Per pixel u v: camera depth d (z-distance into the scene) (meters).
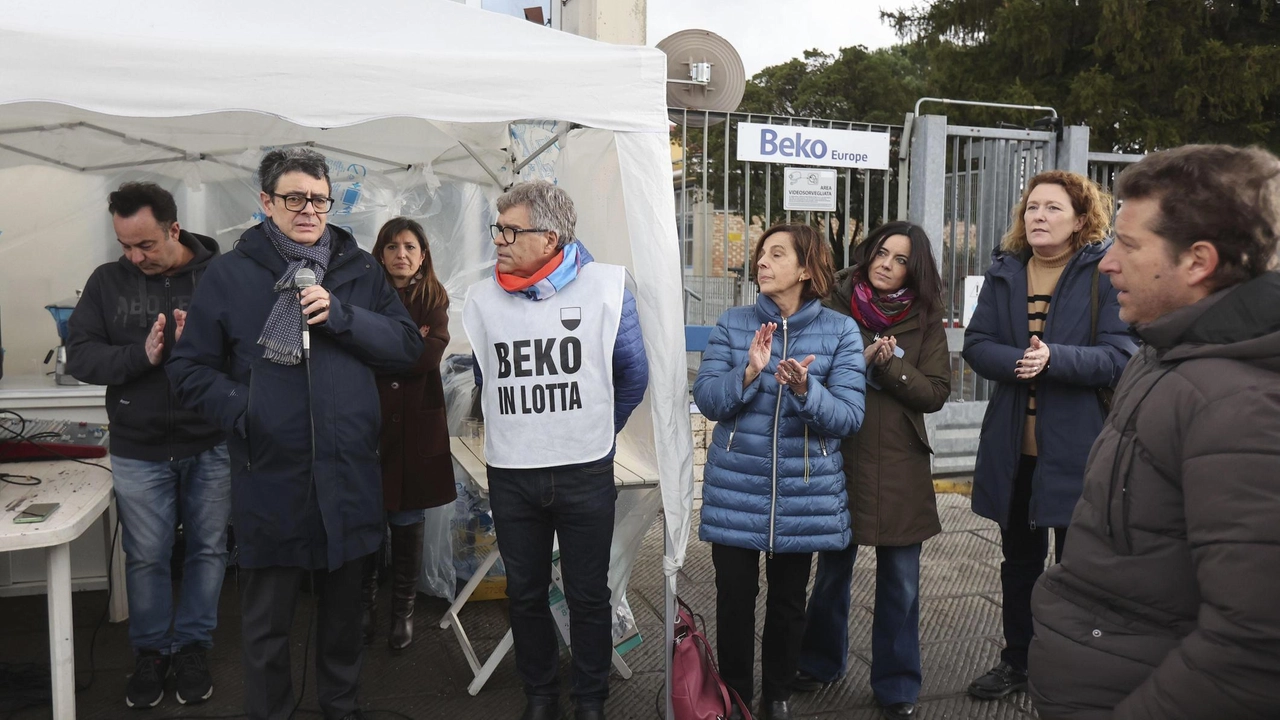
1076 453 2.74
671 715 2.72
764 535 2.68
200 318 2.45
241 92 2.38
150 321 3.02
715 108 5.29
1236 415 1.18
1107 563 1.37
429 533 4.01
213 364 2.47
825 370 2.70
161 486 3.01
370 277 2.70
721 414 2.70
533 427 2.64
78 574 4.02
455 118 2.56
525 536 2.74
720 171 6.14
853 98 15.48
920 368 2.86
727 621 2.77
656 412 2.81
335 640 2.70
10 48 2.20
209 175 4.38
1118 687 1.34
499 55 2.59
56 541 2.50
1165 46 12.58
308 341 2.43
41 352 4.41
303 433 2.46
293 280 2.45
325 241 2.59
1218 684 1.15
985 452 3.00
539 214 2.61
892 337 2.81
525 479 2.67
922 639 3.70
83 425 3.84
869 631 3.77
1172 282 1.32
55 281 4.39
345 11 2.69
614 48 2.77
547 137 4.41
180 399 2.47
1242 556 1.14
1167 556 1.30
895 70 18.41
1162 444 1.29
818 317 2.77
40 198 4.33
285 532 2.46
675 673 2.73
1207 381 1.24
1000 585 4.32
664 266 2.79
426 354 3.44
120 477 2.97
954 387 6.41
